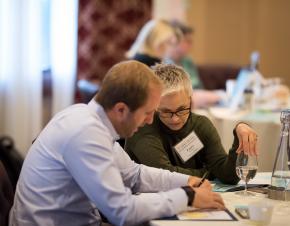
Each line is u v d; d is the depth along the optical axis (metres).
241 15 10.50
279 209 2.81
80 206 2.85
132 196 2.64
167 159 3.53
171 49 7.14
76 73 9.01
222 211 2.72
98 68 9.13
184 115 3.47
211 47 10.49
